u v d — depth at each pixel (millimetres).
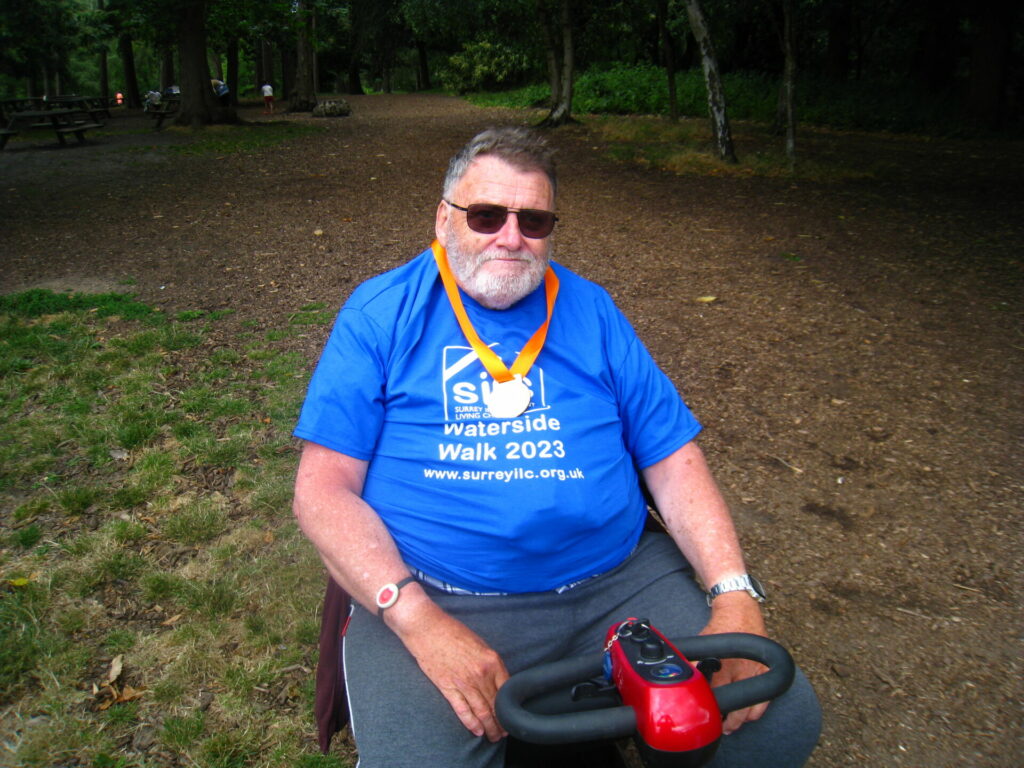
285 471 3791
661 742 1339
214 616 2887
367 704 1651
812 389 4664
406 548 1869
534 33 22531
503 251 1865
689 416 2041
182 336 5395
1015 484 3684
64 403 4488
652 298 6266
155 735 2428
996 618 2887
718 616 1753
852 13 25266
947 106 20938
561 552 1854
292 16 22062
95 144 16891
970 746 2389
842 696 2561
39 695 2555
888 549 3271
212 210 9844
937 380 4750
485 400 1855
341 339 1894
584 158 14320
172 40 20828
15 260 7625
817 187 11320
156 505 3551
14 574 3100
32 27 33156
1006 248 7672
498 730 1588
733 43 28781
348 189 11297
